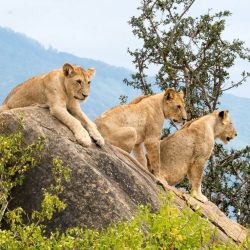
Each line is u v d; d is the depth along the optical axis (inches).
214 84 1247.5
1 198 506.0
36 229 448.5
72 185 534.0
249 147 1151.6
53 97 586.9
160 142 751.1
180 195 682.8
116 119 687.7
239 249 444.8
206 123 749.9
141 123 703.7
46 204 477.4
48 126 568.4
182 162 736.3
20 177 527.2
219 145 1170.0
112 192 535.5
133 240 402.3
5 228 529.0
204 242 422.9
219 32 1211.9
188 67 1234.0
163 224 415.5
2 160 521.0
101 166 565.3
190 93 1234.0
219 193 1162.0
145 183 584.7
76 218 522.0
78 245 424.8
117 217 523.5
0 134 558.9
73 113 599.5
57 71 600.4
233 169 1158.3
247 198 1152.8
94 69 614.2
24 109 576.7
